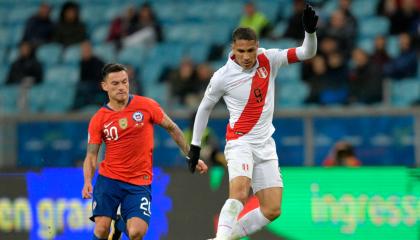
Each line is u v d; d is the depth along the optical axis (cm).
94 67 5259
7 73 6247
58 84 5775
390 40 5712
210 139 4169
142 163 2897
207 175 3525
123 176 2881
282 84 5516
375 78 4669
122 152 2877
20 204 3612
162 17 6469
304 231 3456
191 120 4269
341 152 4100
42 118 4469
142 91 5350
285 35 5475
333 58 4762
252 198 3378
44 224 3591
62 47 6019
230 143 2794
